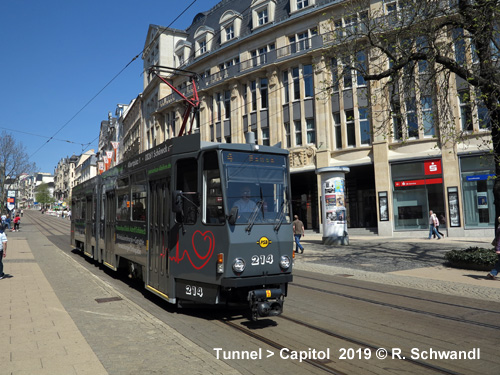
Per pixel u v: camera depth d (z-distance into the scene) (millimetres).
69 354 4984
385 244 20266
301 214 32219
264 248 6922
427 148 24156
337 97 27266
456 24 12516
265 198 7176
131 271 10148
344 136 26953
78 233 18078
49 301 8125
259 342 5812
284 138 30141
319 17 28266
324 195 20969
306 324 6734
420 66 15305
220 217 6777
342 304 8242
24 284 10156
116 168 11844
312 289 9844
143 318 6848
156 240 8328
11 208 41531
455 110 22891
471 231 22562
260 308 6426
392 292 9453
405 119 14102
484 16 11383
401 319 7066
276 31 30766
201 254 6965
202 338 5992
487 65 11938
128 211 10383
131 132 59562
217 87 35062
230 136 33969
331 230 20656
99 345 5395
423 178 24328
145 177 9164
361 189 29438
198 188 7176
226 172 6898
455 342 5809
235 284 6488
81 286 9922
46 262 14891
